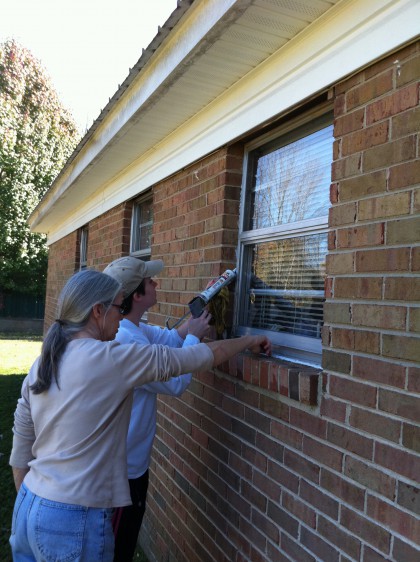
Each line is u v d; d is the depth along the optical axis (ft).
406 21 5.64
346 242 6.48
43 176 66.69
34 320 68.64
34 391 6.02
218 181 10.14
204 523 9.86
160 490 12.34
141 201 16.62
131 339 8.04
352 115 6.54
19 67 68.49
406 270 5.55
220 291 9.42
